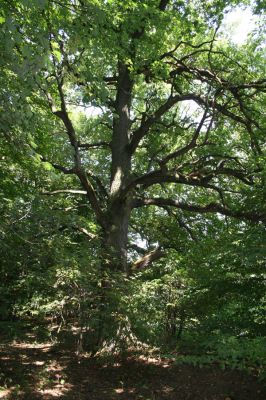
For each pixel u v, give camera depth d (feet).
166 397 26.71
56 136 40.83
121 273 33.35
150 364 31.55
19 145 19.10
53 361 33.78
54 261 30.83
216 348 32.04
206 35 50.31
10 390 26.30
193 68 46.32
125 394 27.32
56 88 40.11
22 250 30.27
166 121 53.78
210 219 59.88
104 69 45.42
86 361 33.47
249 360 29.60
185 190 61.16
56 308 33.01
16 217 27.99
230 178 50.11
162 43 42.39
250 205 34.78
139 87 53.21
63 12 24.61
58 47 21.94
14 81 19.99
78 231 39.47
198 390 26.99
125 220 42.24
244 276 29.48
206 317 35.73
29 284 34.12
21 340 41.75
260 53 50.26
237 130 53.52
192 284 33.42
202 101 42.42
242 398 25.45
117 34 33.12
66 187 56.24
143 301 31.65
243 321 31.35
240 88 44.45
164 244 62.34
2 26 16.31
